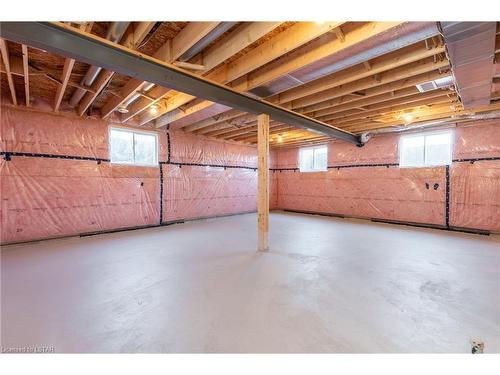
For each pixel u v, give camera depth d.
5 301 2.27
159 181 5.99
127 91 3.72
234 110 4.90
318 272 2.99
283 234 5.14
